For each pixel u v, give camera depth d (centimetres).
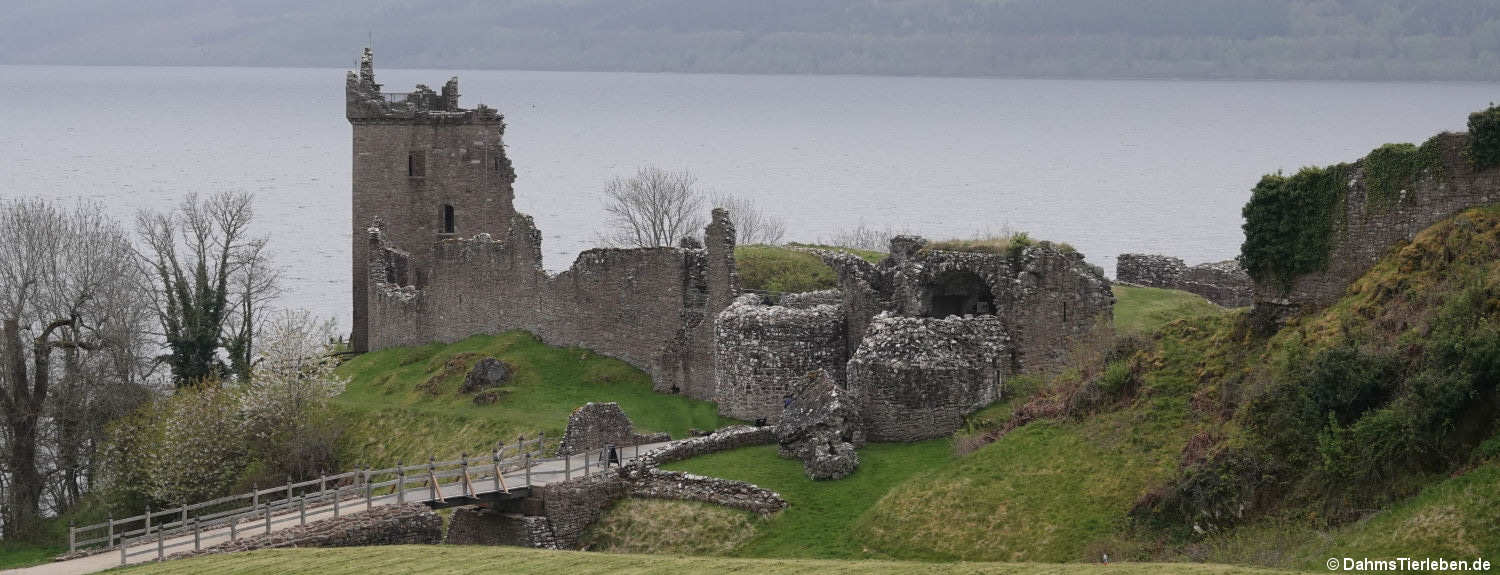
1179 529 6675
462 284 13412
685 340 11200
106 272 13575
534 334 12744
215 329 14175
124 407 11981
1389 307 6912
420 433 11350
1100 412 7662
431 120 14825
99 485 11575
